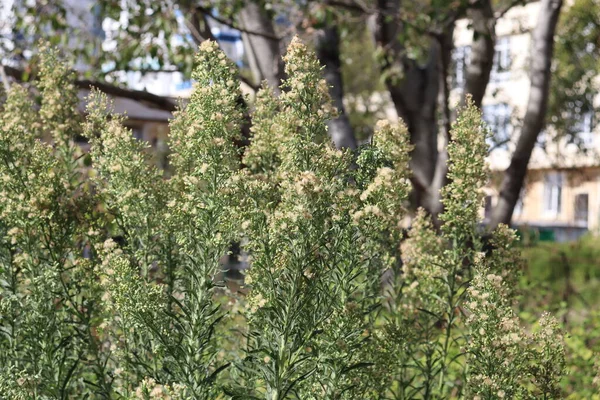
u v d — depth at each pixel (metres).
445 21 9.75
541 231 28.88
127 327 2.98
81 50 8.95
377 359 3.09
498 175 11.76
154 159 3.38
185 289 2.87
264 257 2.61
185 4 8.49
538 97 10.10
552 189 33.66
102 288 3.04
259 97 3.36
